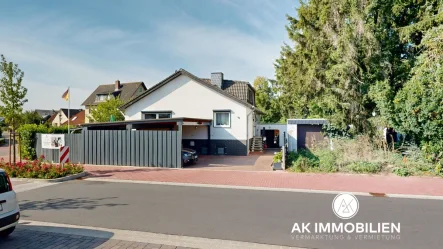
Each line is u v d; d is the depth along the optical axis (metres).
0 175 5.49
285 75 30.50
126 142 16.16
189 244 5.45
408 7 16.62
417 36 16.53
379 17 16.61
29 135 18.48
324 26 18.17
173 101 22.97
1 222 5.19
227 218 6.99
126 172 14.02
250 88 28.23
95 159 16.69
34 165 12.75
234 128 21.75
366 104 17.64
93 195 9.41
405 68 16.42
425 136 13.23
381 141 15.56
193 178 12.41
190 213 7.40
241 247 5.34
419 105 12.88
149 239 5.69
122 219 6.94
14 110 14.53
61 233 6.02
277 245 5.44
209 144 21.97
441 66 12.48
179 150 15.30
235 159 19.03
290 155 15.58
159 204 8.28
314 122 21.16
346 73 16.64
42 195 9.43
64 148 13.06
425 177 12.19
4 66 14.28
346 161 13.98
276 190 10.16
